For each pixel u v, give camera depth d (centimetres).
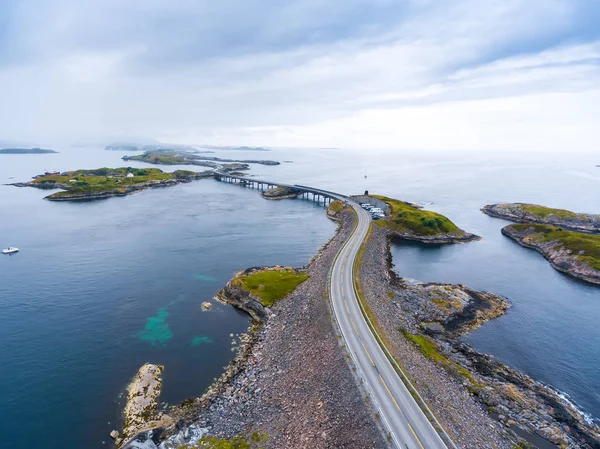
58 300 9625
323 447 4559
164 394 6144
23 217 19088
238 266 12100
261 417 5391
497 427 5222
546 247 14300
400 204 19638
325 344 6581
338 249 12381
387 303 8800
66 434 5334
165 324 8438
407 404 4950
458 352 7381
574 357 7456
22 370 6794
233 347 7525
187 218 19125
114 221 18225
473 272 12162
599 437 5378
